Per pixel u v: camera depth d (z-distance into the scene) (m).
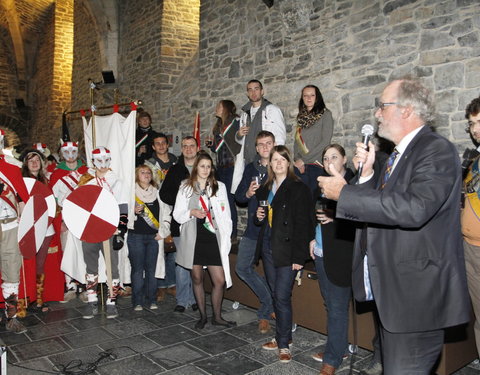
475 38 3.72
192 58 8.06
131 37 8.85
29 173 4.20
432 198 1.39
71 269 4.14
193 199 3.72
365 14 4.56
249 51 6.00
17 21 14.19
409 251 1.51
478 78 3.70
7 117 15.14
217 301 3.83
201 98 6.90
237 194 3.90
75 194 3.90
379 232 1.57
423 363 1.55
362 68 4.59
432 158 1.48
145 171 4.32
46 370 2.96
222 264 3.74
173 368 3.02
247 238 3.72
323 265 2.86
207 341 3.51
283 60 5.49
